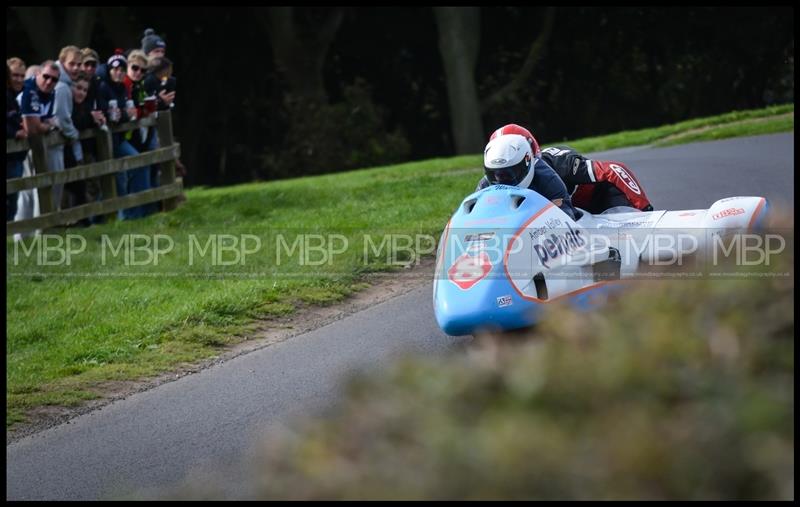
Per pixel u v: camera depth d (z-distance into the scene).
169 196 57.19
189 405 28.84
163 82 57.53
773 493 9.71
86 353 34.16
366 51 132.25
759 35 131.00
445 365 12.04
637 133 79.62
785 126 68.44
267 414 27.25
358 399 11.77
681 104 138.25
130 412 28.95
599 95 137.62
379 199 55.00
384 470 10.54
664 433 10.11
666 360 11.15
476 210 28.62
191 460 24.83
